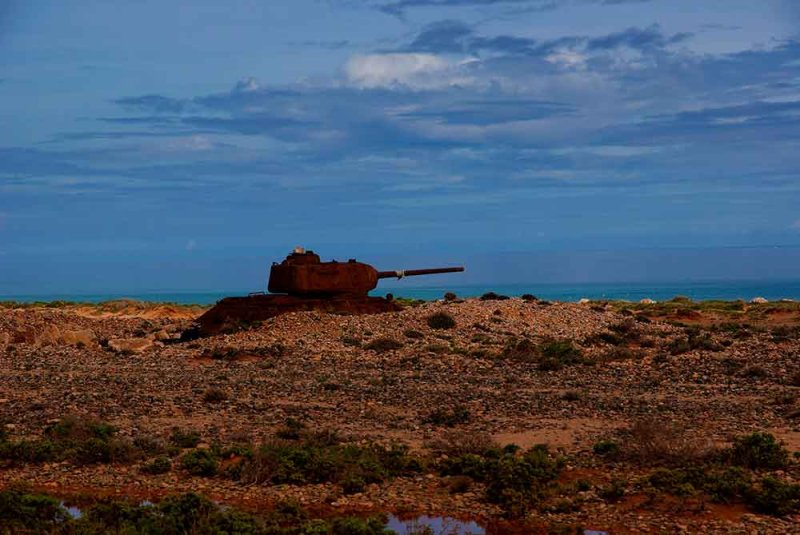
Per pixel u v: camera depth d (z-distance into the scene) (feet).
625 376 131.03
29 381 129.08
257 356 153.69
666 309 268.62
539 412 101.24
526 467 70.08
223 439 87.92
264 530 58.70
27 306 309.63
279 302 188.96
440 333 174.40
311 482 73.31
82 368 144.77
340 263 195.83
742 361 142.72
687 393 115.03
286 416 100.27
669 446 77.20
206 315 189.78
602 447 79.56
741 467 72.33
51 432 89.76
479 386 121.60
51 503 63.31
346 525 58.39
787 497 63.46
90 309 299.58
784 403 104.99
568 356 146.00
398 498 68.44
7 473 77.56
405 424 95.14
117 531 58.80
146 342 173.06
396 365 142.61
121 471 77.61
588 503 65.51
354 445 82.07
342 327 174.60
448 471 74.84
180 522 59.57
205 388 120.26
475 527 62.23
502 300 220.23
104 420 98.73
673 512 62.75
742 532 58.80
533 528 61.36
